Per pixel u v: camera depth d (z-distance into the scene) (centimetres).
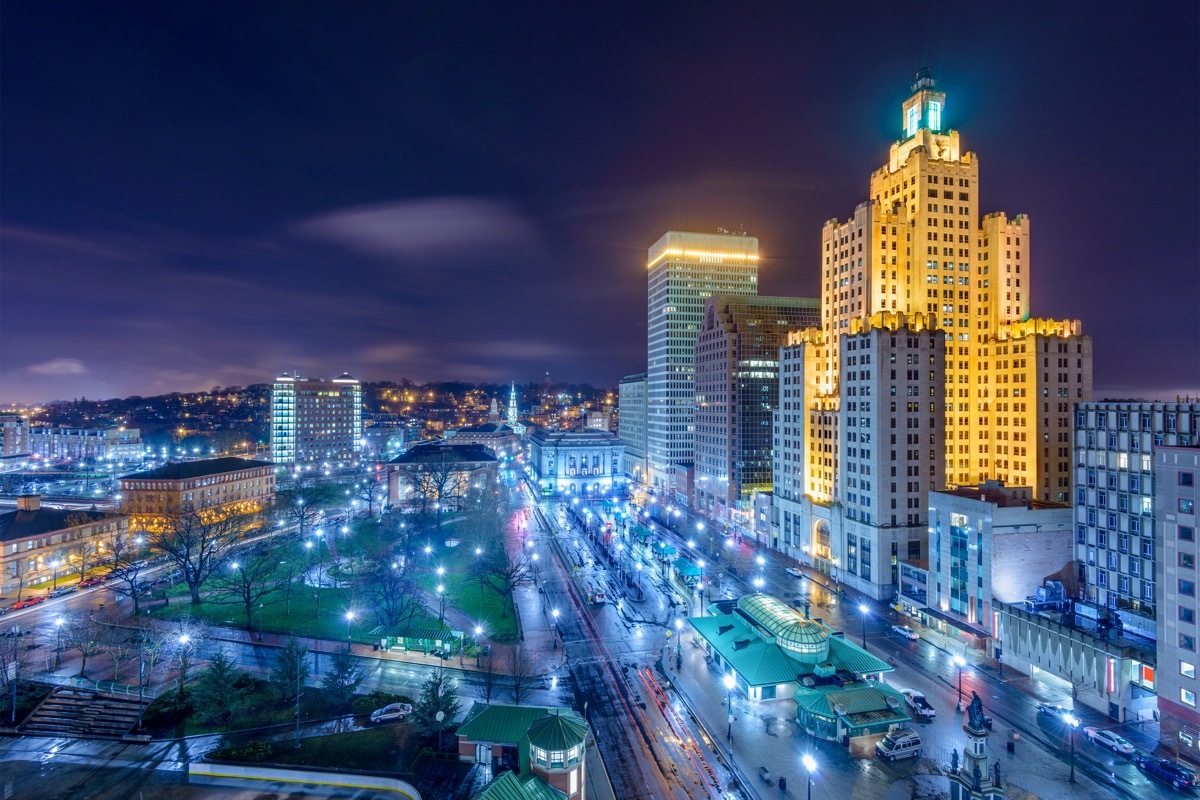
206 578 12900
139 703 8394
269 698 8625
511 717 7269
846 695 7925
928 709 8181
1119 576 9575
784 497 17275
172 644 10231
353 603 12462
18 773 7150
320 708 8419
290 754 7275
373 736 7662
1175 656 7331
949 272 15750
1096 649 8344
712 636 10131
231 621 11525
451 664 9956
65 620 11188
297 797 6681
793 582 14412
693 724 8100
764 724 8094
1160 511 7538
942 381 13588
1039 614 9556
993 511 10244
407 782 6731
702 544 18250
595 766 7162
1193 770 6919
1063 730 7869
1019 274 15838
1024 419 14600
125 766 7288
